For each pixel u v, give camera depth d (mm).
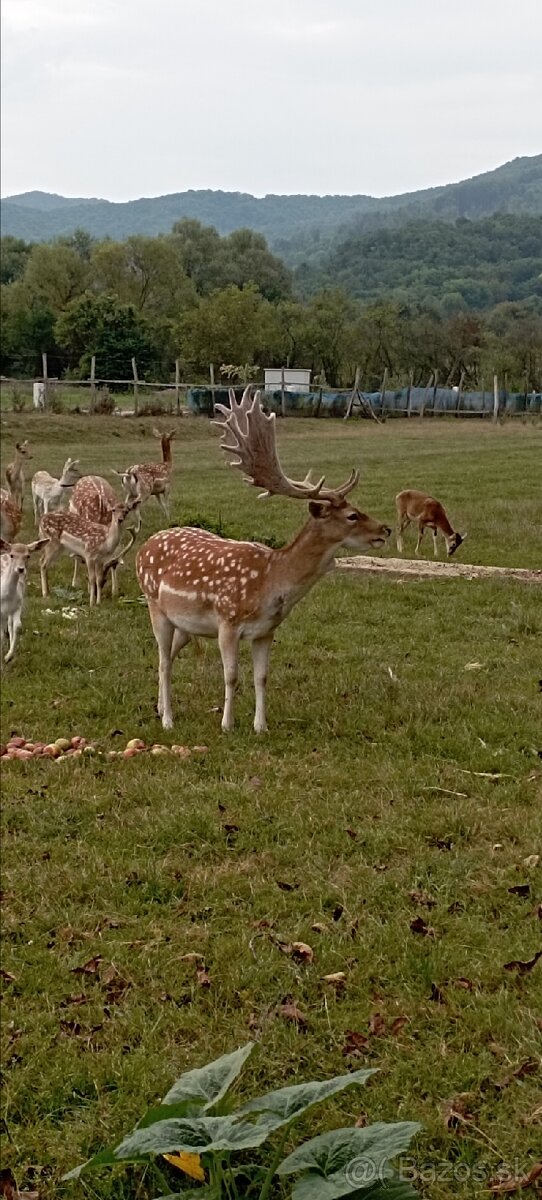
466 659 10188
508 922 5453
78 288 76125
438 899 5680
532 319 93938
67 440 35125
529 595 12828
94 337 63281
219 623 8234
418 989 4949
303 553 7953
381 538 8023
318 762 7645
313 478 24719
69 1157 4070
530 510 19312
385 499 21031
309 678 9453
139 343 63312
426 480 24328
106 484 16500
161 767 7598
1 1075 4523
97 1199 3900
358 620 11781
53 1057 4617
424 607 12445
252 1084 4355
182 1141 3568
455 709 8578
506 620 11625
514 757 7598
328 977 5035
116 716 8750
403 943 5266
